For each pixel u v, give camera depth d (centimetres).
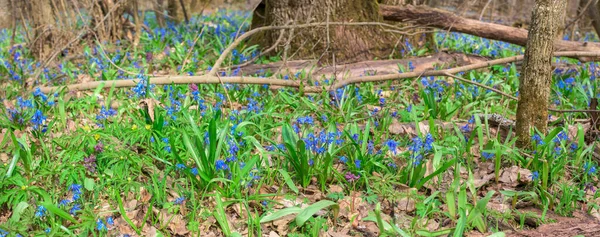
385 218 362
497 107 562
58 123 476
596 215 377
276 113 500
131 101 536
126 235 321
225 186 372
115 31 845
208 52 785
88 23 810
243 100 569
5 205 357
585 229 334
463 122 525
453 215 348
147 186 371
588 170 408
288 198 376
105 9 828
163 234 342
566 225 343
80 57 752
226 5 1775
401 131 491
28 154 379
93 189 364
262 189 386
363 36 741
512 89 632
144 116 454
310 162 386
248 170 371
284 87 600
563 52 688
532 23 430
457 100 571
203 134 415
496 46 863
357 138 418
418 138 390
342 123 509
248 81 556
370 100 561
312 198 384
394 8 762
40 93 486
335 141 408
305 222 353
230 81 550
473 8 1291
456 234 316
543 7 423
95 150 396
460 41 910
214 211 345
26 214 335
